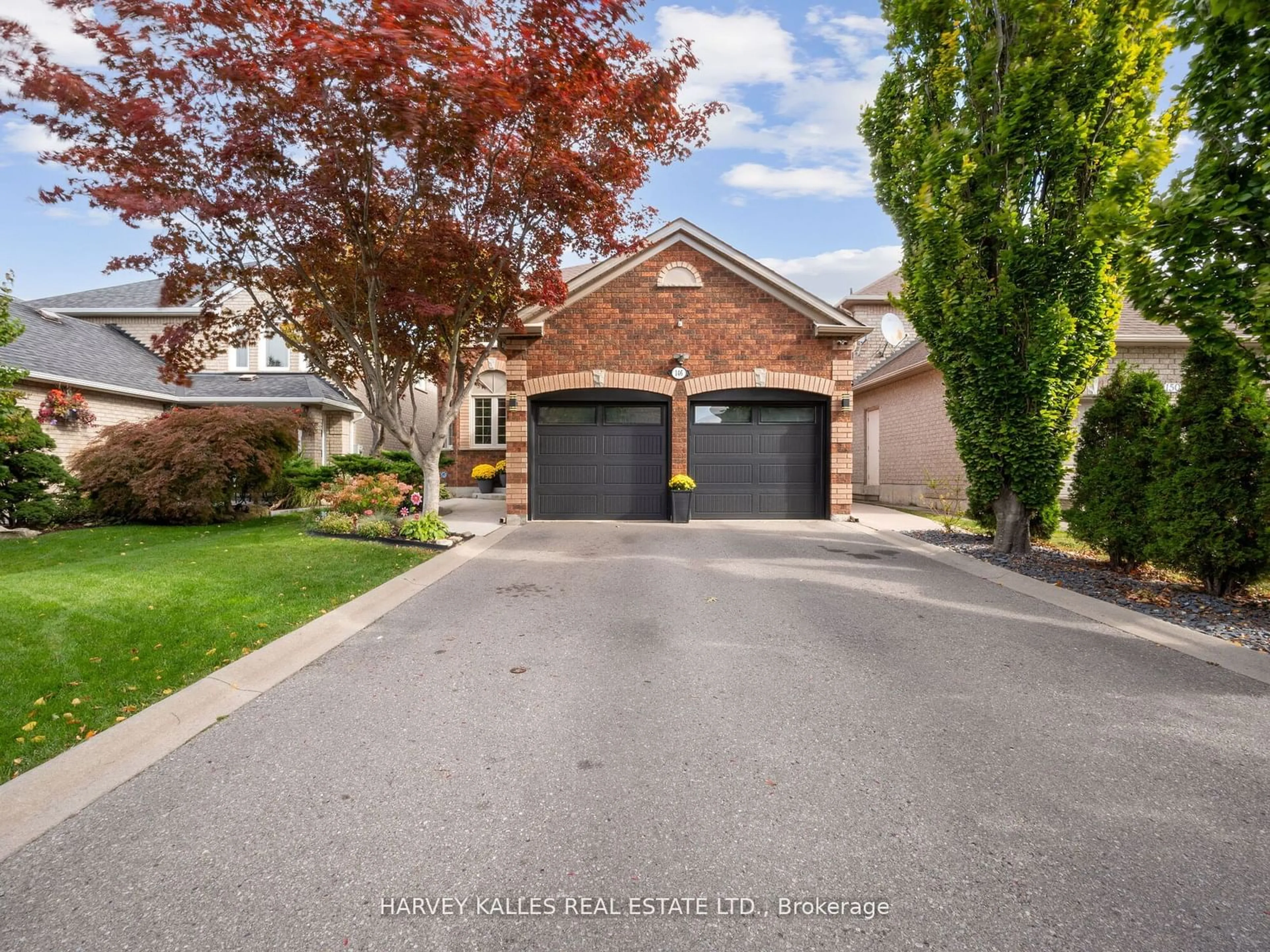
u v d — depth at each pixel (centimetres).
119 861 222
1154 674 411
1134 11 654
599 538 995
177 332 827
